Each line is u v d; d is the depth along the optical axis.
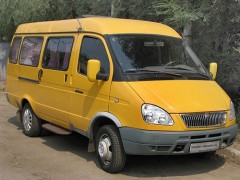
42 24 8.54
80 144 8.05
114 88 6.07
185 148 5.76
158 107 5.64
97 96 6.39
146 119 5.63
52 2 15.58
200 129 5.79
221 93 6.46
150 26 7.24
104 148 6.25
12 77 9.32
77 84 6.88
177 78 6.37
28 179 5.91
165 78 6.25
